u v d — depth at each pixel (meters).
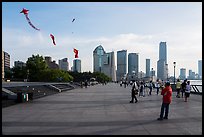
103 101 25.52
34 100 26.36
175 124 12.19
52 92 41.22
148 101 25.77
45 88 43.09
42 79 111.75
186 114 15.73
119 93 41.59
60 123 12.29
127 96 33.81
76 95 35.88
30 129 10.74
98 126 11.52
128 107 19.86
